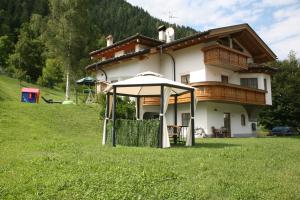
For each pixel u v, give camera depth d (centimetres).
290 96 3591
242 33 2673
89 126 2106
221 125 2517
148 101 2444
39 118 2062
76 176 628
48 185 560
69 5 3597
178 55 2602
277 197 523
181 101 2389
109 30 9825
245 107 2816
